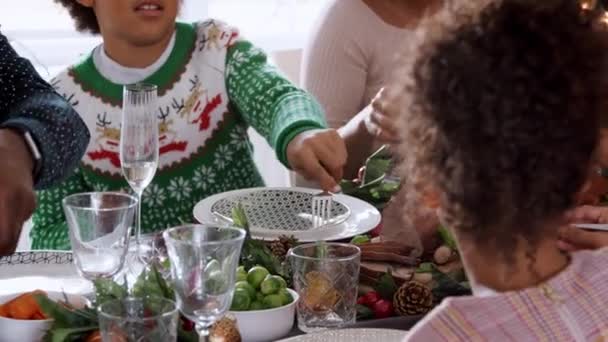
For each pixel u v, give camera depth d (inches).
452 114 34.3
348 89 92.9
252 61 79.3
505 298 35.8
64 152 49.6
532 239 35.2
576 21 35.2
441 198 36.0
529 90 33.5
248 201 69.7
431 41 35.8
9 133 46.0
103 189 78.4
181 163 79.1
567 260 37.7
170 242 44.2
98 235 51.1
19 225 40.9
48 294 53.4
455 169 34.5
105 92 78.2
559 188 34.3
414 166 36.6
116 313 43.8
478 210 34.6
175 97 78.8
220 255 43.9
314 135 67.7
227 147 81.0
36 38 114.0
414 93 35.9
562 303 35.8
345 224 66.5
